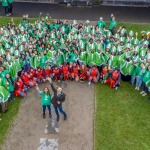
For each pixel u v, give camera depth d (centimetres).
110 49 1969
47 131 1590
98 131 1584
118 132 1578
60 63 1952
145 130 1590
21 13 2786
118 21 2683
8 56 1814
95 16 2761
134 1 2941
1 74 1736
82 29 2192
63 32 2167
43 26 2245
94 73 1906
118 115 1686
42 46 2017
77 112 1709
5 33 2062
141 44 2039
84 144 1515
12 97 1778
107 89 1892
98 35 2131
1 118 1667
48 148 1495
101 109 1728
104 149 1487
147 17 2764
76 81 1966
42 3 2978
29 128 1609
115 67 1906
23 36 2058
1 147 1502
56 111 1603
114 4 2969
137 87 1884
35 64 1911
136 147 1497
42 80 1947
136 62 1855
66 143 1521
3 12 2809
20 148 1496
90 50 1948
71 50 1973
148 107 1745
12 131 1589
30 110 1730
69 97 1823
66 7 2912
